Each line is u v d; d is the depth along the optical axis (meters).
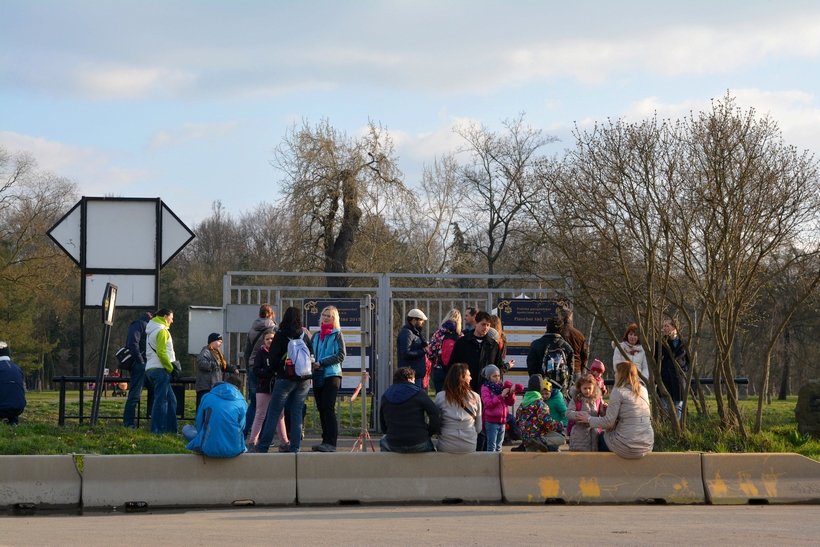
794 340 42.44
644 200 14.19
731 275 13.84
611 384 17.19
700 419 14.80
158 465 10.80
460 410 11.24
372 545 7.58
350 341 17.14
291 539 7.91
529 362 13.59
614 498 11.20
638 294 14.79
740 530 8.65
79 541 7.72
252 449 13.79
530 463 11.27
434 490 11.09
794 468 11.55
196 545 7.52
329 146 37.34
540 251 21.56
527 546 7.55
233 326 17.08
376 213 38.28
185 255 77.19
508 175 37.16
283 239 37.97
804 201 13.90
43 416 17.59
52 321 58.28
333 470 11.05
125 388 33.78
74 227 16.89
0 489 10.50
